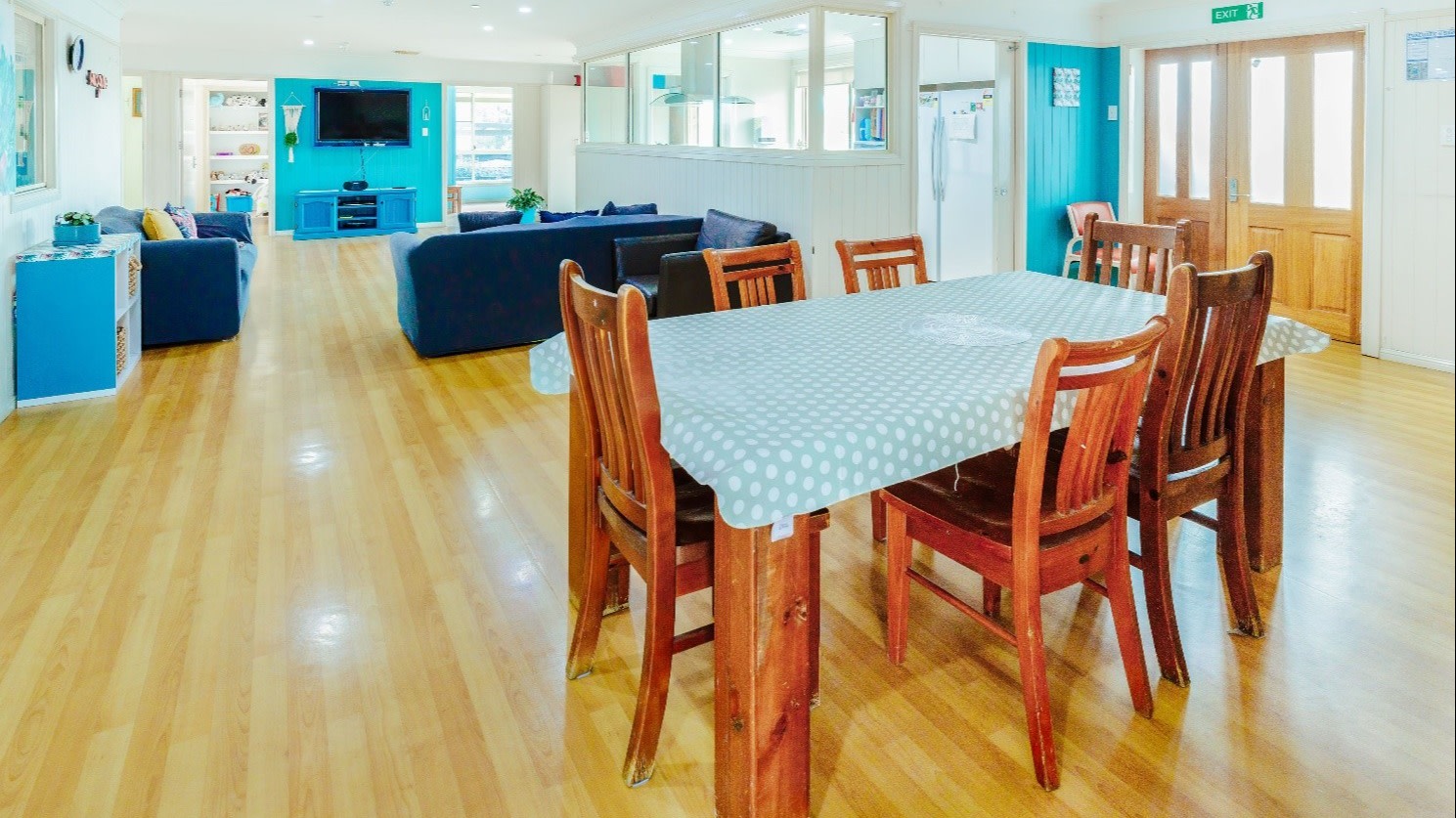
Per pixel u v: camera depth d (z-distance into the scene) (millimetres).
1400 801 1659
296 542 2779
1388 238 4949
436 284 5109
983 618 1859
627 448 1766
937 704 2002
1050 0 6188
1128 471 2012
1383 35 4863
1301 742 1839
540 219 6922
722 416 1645
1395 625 2281
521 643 2238
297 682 2049
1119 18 6547
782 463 1476
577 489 2352
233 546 2744
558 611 2400
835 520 3061
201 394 4426
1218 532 2238
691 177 7082
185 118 12664
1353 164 5262
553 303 5539
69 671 2066
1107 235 3283
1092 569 1844
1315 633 2254
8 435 3760
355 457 3557
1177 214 6418
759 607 1534
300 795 1688
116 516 2951
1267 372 2469
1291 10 5387
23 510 2980
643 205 6934
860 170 5766
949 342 2232
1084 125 6762
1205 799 1676
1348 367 4867
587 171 9273
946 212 7098
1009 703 2004
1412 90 4762
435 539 2820
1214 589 2512
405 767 1774
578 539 2369
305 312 6578
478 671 2111
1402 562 2617
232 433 3834
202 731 1865
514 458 3566
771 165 6004
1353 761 1774
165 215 6148
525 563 2670
